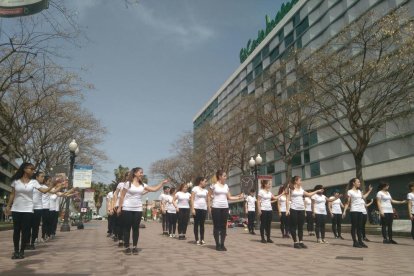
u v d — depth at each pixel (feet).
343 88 74.28
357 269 21.09
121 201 27.86
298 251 30.42
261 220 38.99
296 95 85.35
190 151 171.83
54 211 39.93
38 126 86.58
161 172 203.92
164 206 50.19
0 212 228.43
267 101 108.37
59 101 88.48
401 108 76.28
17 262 23.58
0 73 67.82
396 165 94.17
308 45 138.21
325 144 125.08
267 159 171.53
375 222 83.30
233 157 141.49
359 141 68.13
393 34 66.54
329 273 19.70
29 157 91.04
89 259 24.94
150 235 51.60
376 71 66.33
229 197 31.63
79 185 75.46
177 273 19.48
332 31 121.90
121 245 33.76
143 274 19.16
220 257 26.23
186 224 43.11
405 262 24.03
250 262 23.76
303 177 139.23
